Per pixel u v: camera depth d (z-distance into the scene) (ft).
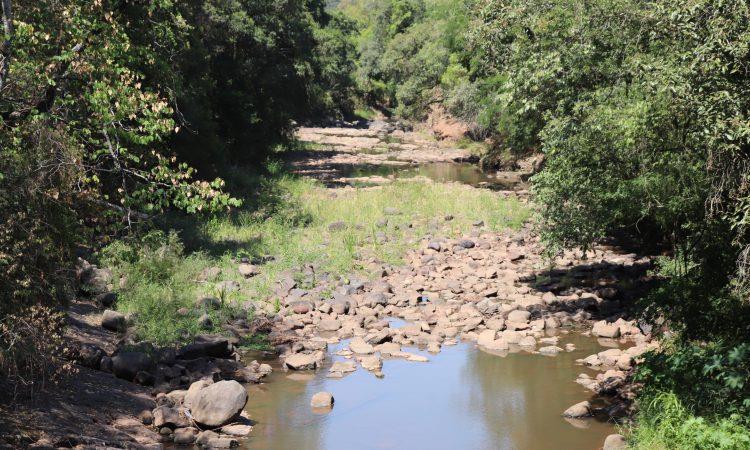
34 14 31.73
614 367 41.32
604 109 38.27
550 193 47.60
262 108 137.80
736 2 27.99
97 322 42.19
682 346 34.22
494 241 74.08
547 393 37.65
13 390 29.17
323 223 80.33
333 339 46.39
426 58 212.02
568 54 40.78
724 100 27.50
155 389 35.50
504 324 49.32
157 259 52.47
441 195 96.89
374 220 81.66
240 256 63.26
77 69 30.73
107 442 27.99
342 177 130.72
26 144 29.04
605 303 53.01
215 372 37.96
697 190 35.14
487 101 113.19
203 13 107.55
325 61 239.91
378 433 32.78
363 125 287.48
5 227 27.04
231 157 123.24
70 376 33.01
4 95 30.55
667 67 30.83
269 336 46.47
